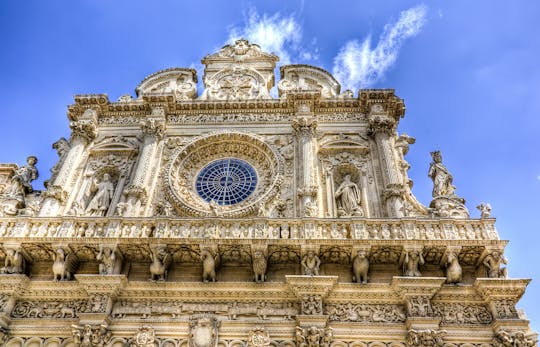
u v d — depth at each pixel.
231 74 20.69
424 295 11.81
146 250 12.73
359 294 12.20
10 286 12.33
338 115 18.47
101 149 17.47
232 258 12.86
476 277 12.66
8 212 14.93
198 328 11.61
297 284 11.99
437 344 10.95
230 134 17.44
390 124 17.31
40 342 11.73
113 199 15.93
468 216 14.07
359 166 16.61
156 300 12.34
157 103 18.59
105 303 11.91
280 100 18.48
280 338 11.59
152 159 16.66
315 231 12.95
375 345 11.44
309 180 15.39
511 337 11.05
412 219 13.01
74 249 12.71
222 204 16.19
